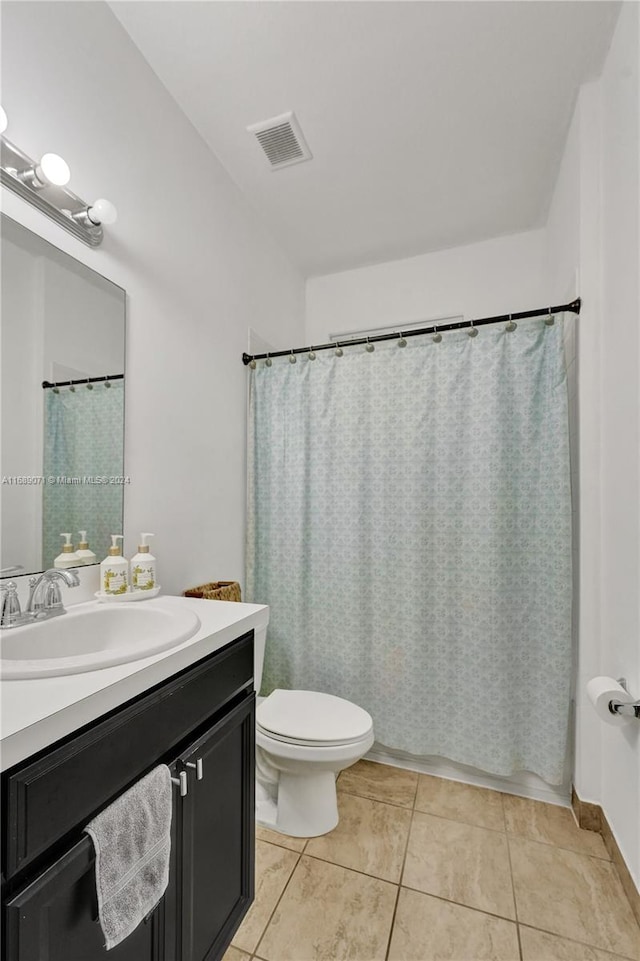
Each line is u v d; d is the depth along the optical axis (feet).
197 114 5.74
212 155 6.34
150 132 5.13
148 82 5.11
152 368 5.11
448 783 6.16
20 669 2.45
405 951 3.79
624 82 4.46
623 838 4.51
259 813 5.43
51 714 2.08
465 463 6.18
